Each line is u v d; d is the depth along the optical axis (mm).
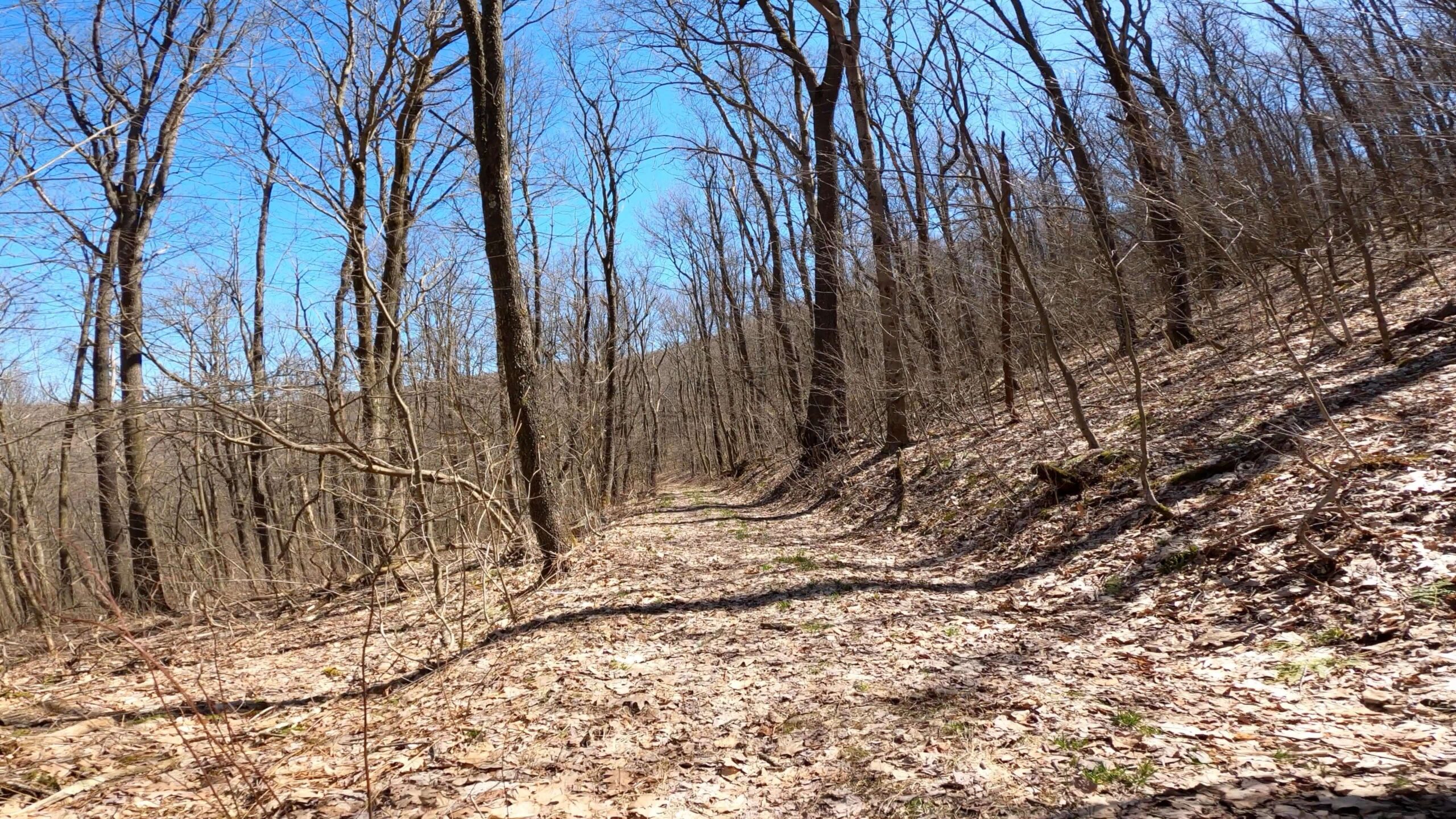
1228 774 3330
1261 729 3729
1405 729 3453
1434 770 3047
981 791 3559
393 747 4996
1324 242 12391
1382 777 3064
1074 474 9273
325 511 13656
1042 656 5422
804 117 19516
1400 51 8711
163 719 5996
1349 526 5547
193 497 16297
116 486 12359
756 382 28500
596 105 23062
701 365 42781
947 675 5242
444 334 11641
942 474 12867
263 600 11250
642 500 27719
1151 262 13125
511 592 9820
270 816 4059
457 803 4027
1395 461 6062
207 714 6215
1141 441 7559
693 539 13430
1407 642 4227
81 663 8562
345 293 11766
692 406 46281
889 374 15281
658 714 5035
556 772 4324
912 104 12578
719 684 5512
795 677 5523
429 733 5168
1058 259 12898
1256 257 10625
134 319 10234
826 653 6004
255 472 15188
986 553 9203
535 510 9984
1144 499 8023
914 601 7469
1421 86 8445
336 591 10828
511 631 7621
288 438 8422
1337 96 10047
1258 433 8156
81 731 5762
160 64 12344
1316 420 7820
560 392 18453
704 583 9086
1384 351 8820
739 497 23938
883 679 5281
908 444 15969
